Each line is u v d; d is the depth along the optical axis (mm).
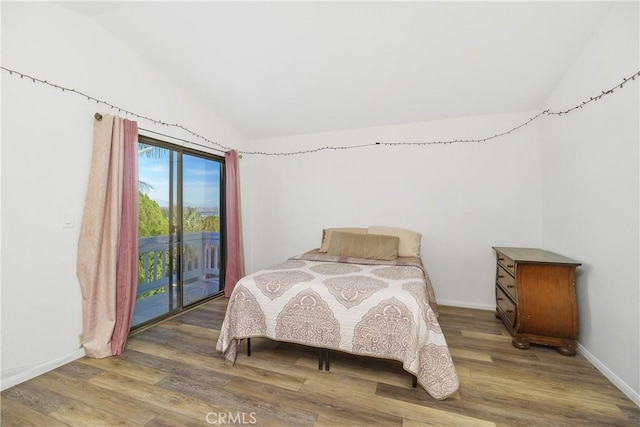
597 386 1717
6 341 1714
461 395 1636
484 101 2900
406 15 1979
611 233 1800
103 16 2088
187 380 1792
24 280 1783
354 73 2648
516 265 2227
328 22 2090
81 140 2068
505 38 2104
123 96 2377
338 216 3770
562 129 2473
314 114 3402
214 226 3643
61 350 1965
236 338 1979
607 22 1825
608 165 1833
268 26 2158
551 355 2102
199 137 3223
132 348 2230
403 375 1850
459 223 3248
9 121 1704
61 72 1948
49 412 1500
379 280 2051
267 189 4129
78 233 2061
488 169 3135
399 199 3479
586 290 2072
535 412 1493
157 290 2943
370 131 3604
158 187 2826
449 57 2346
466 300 3236
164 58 2549
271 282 2045
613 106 1785
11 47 1705
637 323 1582
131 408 1530
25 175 1778
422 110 3148
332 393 1660
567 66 2322
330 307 1864
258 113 3447
